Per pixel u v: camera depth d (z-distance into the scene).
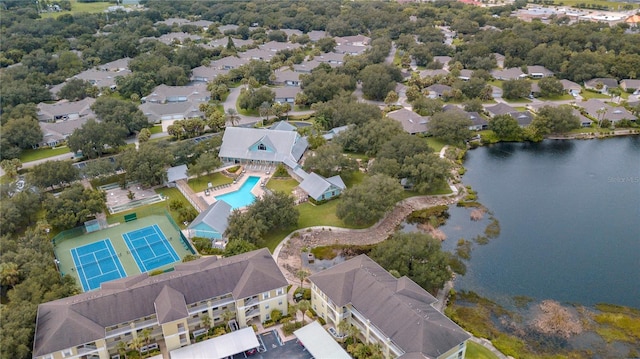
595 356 96.38
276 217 132.50
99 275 118.88
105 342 89.94
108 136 181.62
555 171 176.75
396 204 152.12
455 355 85.75
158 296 95.44
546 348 98.38
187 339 94.12
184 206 149.62
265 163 177.25
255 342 93.31
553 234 137.88
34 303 97.69
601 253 129.25
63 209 136.38
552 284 117.38
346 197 139.50
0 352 84.44
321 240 134.88
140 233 137.25
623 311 108.19
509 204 154.12
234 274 101.06
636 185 165.62
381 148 170.75
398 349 85.56
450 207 153.00
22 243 119.94
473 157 189.62
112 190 162.00
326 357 89.25
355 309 94.25
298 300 108.81
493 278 119.69
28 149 193.50
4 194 144.25
